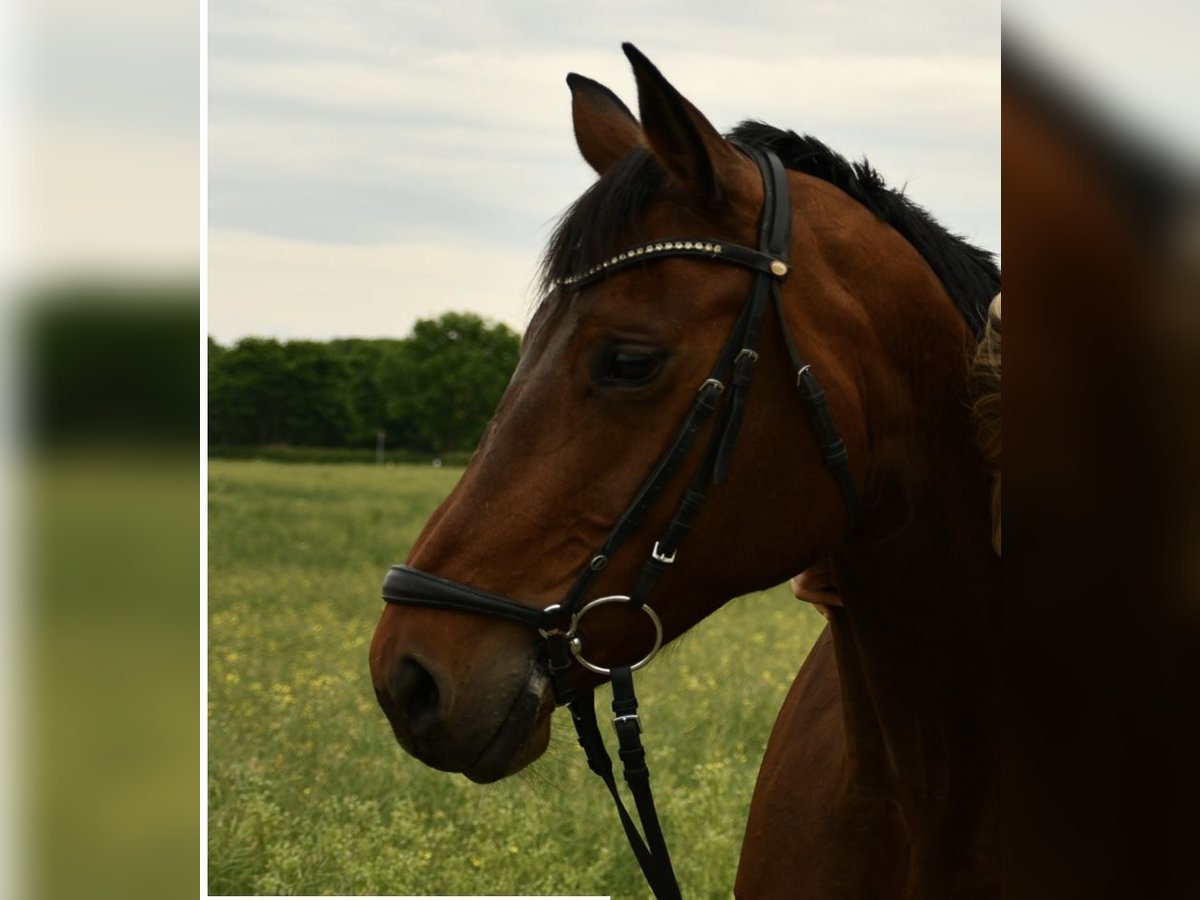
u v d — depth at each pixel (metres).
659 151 2.26
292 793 6.28
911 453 2.44
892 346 2.40
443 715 2.20
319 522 22.55
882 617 2.53
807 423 2.28
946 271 2.53
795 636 11.16
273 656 10.20
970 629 2.50
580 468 2.24
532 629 2.24
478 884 5.25
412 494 31.92
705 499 2.24
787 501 2.28
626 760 2.27
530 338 2.36
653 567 2.23
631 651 2.28
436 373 69.88
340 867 5.36
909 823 2.57
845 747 2.73
